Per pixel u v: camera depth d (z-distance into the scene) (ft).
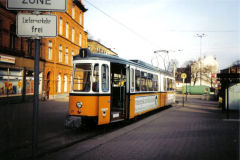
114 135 26.40
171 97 65.26
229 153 18.62
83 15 123.85
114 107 34.71
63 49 97.55
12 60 62.08
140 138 24.39
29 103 66.49
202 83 268.21
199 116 43.62
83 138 24.86
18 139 23.68
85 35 127.44
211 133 26.86
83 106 27.40
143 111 40.52
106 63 29.43
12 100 62.64
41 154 18.75
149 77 44.50
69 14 102.42
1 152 19.16
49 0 13.64
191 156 17.85
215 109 59.00
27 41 70.64
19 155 18.37
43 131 28.60
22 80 67.36
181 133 26.94
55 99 87.35
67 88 102.53
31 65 72.49
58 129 29.94
